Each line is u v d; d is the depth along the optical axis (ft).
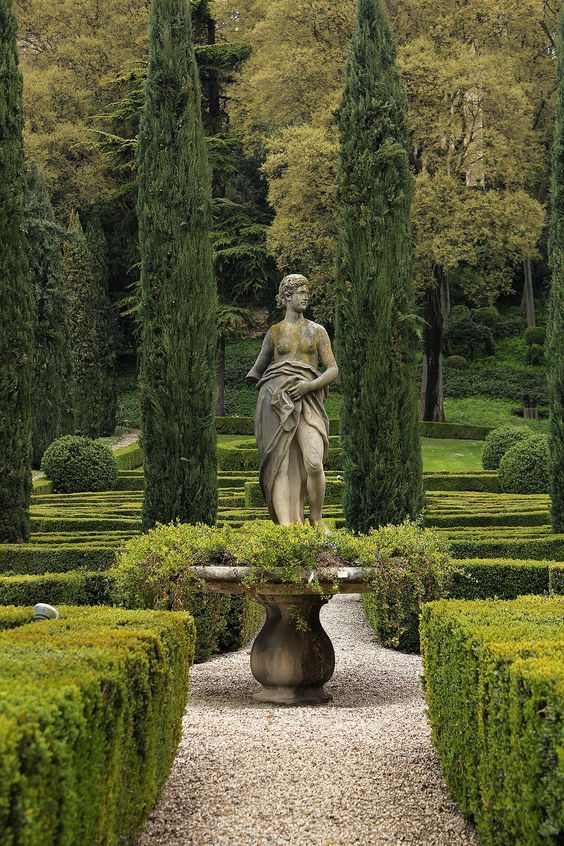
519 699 11.96
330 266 105.40
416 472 40.42
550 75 117.80
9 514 39.22
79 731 10.30
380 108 41.09
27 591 29.73
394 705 24.86
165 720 16.08
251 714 23.43
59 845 9.64
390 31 42.19
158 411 38.91
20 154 40.06
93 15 143.74
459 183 99.60
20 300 39.73
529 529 45.42
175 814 15.85
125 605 26.09
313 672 25.93
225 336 124.36
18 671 11.70
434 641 18.89
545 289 157.38
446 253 94.84
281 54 103.45
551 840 10.77
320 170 96.68
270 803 16.39
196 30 122.52
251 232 120.06
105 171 138.62
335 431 121.29
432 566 25.27
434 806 16.33
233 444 97.60
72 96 135.95
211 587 25.18
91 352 117.39
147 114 40.24
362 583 24.95
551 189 42.96
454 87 93.45
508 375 138.00
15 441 39.40
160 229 39.55
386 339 40.09
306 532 24.81
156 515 38.86
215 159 118.11
